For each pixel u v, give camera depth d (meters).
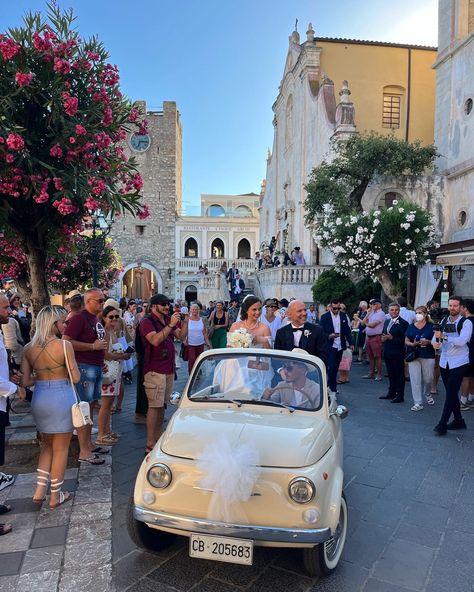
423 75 26.88
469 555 3.82
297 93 27.92
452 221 18.72
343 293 17.69
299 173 27.16
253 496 3.13
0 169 5.32
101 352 6.00
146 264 45.94
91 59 5.83
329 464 3.44
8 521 4.23
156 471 3.32
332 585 3.40
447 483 5.27
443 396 9.76
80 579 3.41
